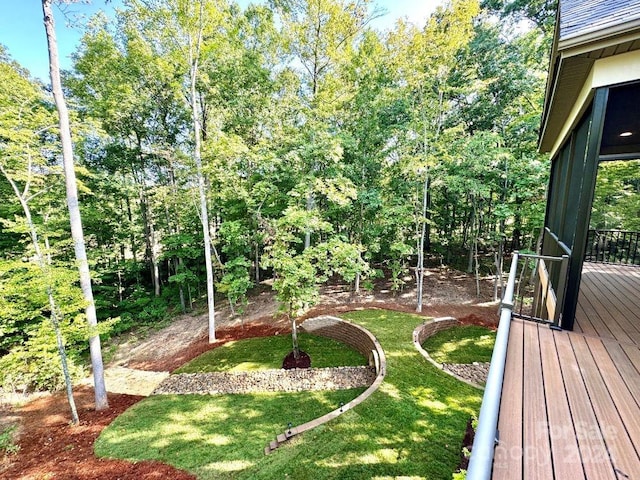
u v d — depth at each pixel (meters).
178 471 4.94
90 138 12.06
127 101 11.46
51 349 7.21
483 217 12.48
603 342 2.77
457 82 12.11
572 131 4.18
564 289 3.02
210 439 5.71
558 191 5.58
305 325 10.53
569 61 2.88
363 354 8.66
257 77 11.86
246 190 11.03
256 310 12.38
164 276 17.25
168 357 9.79
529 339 2.84
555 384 2.14
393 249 11.94
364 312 10.84
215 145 9.43
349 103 11.99
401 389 6.03
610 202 10.77
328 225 8.98
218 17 9.13
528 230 11.56
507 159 10.58
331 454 4.54
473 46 12.33
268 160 10.34
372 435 4.84
